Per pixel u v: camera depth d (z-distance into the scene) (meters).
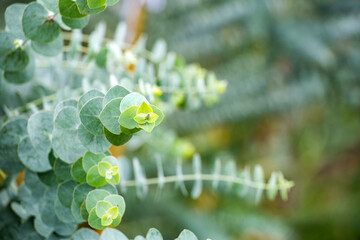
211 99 0.95
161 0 2.65
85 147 0.65
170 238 2.20
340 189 4.53
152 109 0.61
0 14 0.96
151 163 1.89
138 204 2.08
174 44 2.58
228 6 2.89
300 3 3.26
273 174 0.87
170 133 1.43
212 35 2.82
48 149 0.71
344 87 3.16
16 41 0.72
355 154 4.53
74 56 0.84
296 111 3.46
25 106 0.83
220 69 2.91
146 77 0.86
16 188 0.80
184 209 2.34
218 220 2.63
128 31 1.33
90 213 0.63
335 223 3.95
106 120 0.61
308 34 3.04
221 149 3.46
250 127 3.86
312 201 4.43
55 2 0.66
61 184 0.70
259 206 3.69
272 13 3.09
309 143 4.39
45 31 0.69
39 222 0.75
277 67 3.12
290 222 3.84
